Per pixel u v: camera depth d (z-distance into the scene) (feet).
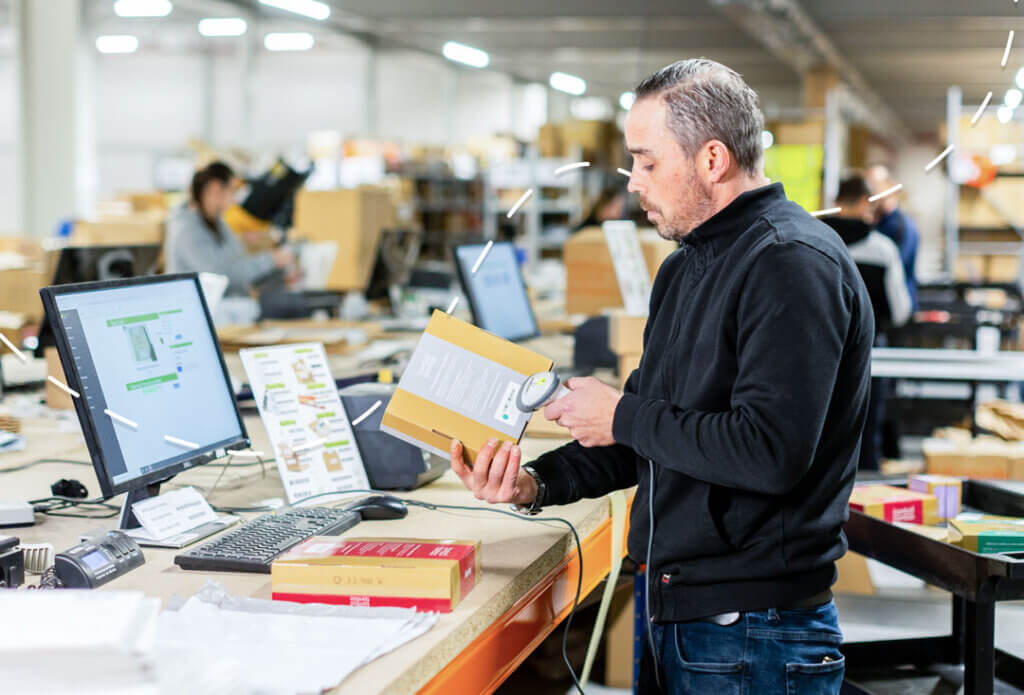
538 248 40.01
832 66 45.34
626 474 6.13
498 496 5.68
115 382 5.81
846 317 5.01
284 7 29.22
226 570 5.40
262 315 18.21
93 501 6.80
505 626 5.19
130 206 28.89
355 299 20.36
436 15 34.81
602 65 57.16
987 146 26.40
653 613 5.53
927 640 8.09
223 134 53.01
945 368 14.98
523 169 40.06
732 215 5.35
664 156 5.42
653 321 6.04
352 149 38.58
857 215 17.54
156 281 6.37
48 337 11.09
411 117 58.03
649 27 42.52
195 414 6.41
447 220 40.06
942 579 6.90
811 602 5.36
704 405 5.30
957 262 27.66
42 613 3.26
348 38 51.34
